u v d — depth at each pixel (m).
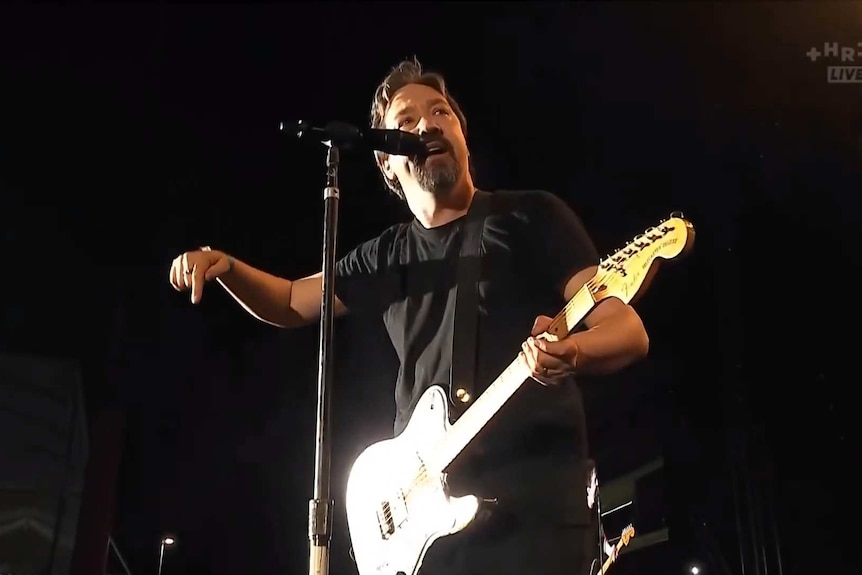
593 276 1.66
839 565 4.16
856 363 4.20
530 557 1.50
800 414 4.34
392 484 1.76
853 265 4.18
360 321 2.35
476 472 1.60
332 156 1.81
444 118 2.00
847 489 4.18
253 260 5.29
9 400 5.32
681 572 4.76
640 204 4.94
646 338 1.56
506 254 1.78
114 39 4.55
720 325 4.62
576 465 1.58
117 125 4.82
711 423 4.83
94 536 5.36
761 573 4.27
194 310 5.66
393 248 2.01
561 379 1.47
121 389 5.60
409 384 1.84
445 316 1.80
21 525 5.25
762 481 4.37
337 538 4.08
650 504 4.93
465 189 1.92
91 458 5.43
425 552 1.62
